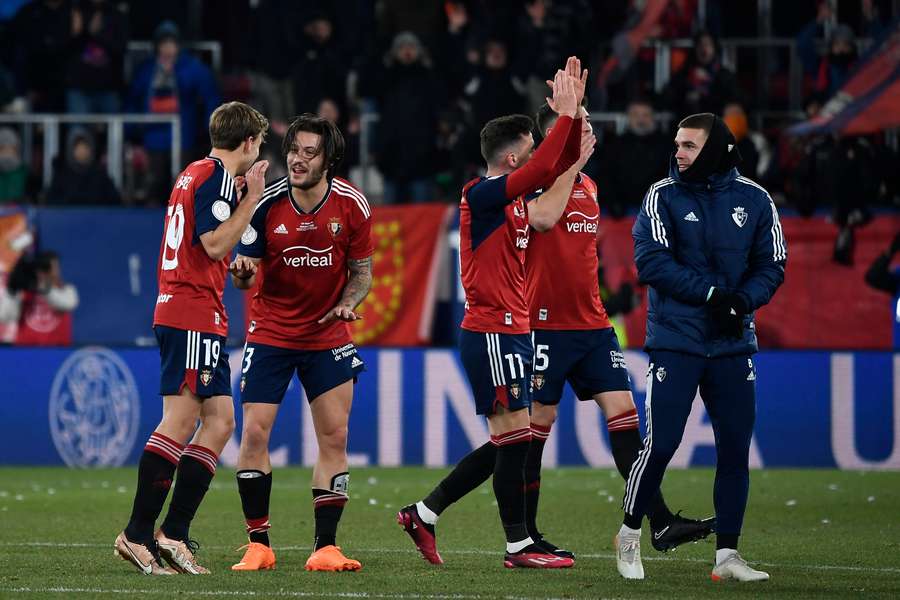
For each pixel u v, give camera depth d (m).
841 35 51.88
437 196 52.31
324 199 23.22
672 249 22.41
